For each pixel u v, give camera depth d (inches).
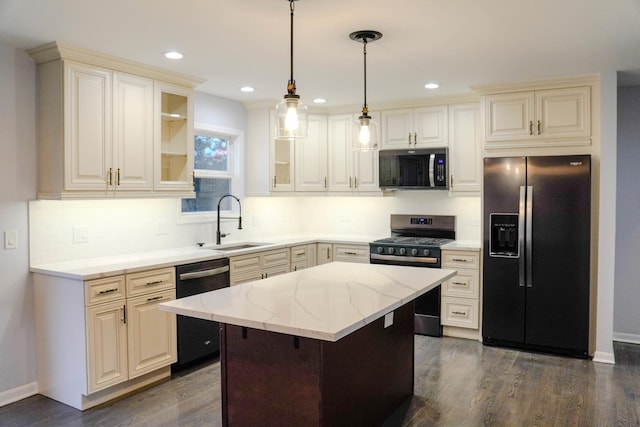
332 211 231.9
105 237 148.1
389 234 219.6
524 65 142.9
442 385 137.5
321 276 119.5
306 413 89.9
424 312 185.9
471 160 186.9
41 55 125.3
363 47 124.9
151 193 146.0
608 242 154.0
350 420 99.6
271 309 86.3
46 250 133.1
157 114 147.5
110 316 124.1
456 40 119.8
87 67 128.3
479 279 176.4
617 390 133.0
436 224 207.8
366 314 82.6
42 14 102.0
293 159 205.3
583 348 157.5
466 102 186.9
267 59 136.1
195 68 145.6
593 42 121.6
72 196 125.8
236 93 181.6
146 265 132.6
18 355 127.5
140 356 131.4
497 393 131.7
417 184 195.3
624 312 177.5
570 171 156.8
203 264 150.1
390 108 200.5
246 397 97.1
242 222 201.3
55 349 126.1
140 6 97.7
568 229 157.8
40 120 129.3
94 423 114.7
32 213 129.7
